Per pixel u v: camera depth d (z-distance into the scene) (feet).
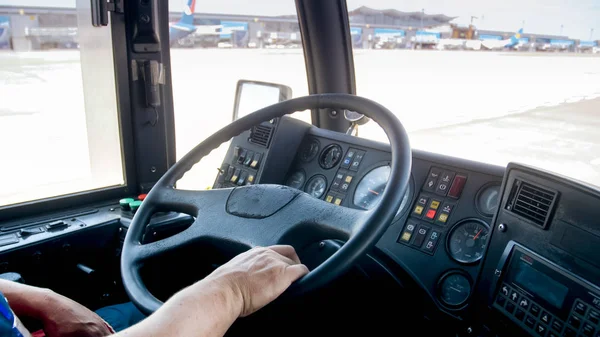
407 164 2.98
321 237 2.99
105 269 6.27
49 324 2.72
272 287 2.31
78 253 5.91
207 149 4.09
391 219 2.74
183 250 3.36
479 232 4.09
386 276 4.50
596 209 2.97
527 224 3.38
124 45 6.59
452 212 4.28
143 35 6.61
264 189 3.35
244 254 2.48
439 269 4.20
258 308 2.29
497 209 3.60
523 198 3.42
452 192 4.33
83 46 6.30
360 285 4.60
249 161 5.75
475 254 4.05
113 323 5.08
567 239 3.13
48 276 5.66
